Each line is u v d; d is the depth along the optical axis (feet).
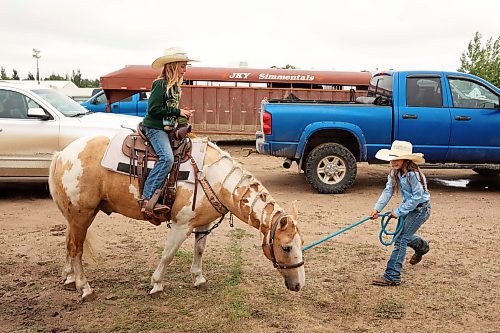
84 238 17.16
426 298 17.39
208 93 61.67
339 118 33.24
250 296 17.26
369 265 20.59
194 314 15.89
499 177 42.47
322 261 20.97
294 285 14.79
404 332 14.93
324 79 63.41
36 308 16.34
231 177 16.07
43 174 30.86
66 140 30.48
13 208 29.30
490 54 75.10
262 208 15.55
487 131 33.88
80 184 16.48
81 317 15.71
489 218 28.30
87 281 17.10
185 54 15.80
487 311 16.44
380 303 16.87
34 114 30.17
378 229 25.90
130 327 15.03
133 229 25.43
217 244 22.97
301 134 33.27
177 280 18.65
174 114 16.05
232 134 62.49
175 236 16.56
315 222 26.89
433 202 32.35
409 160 18.08
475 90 34.45
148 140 16.33
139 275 19.16
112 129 30.86
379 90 36.88
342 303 16.89
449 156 34.24
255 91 62.03
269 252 15.14
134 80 60.44
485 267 20.49
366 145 33.65
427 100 33.94
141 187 16.20
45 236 24.03
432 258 21.49
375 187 36.83
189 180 16.08
